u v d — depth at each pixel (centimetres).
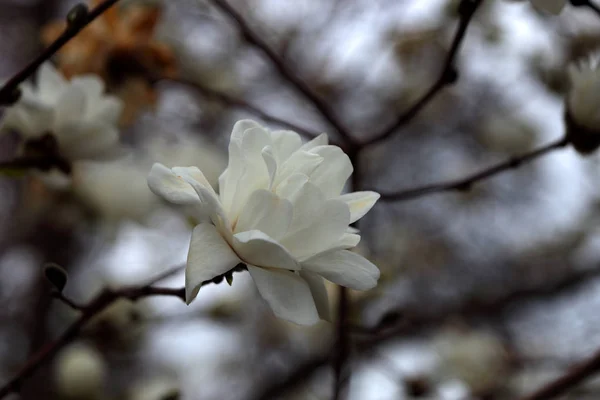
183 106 186
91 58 114
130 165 141
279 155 81
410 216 236
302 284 79
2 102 87
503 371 165
